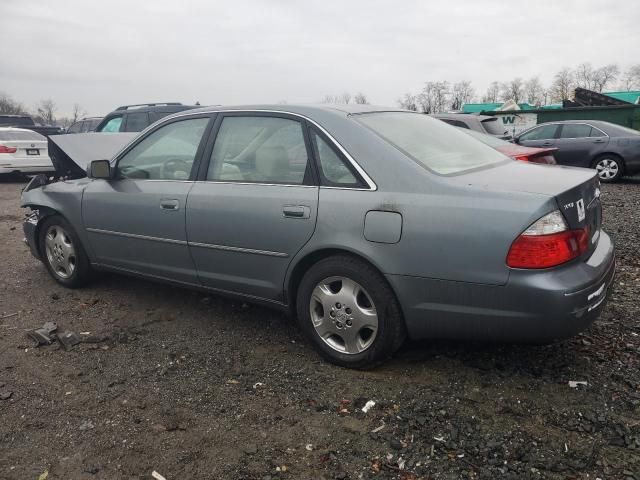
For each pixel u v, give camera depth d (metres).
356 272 3.05
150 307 4.38
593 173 3.21
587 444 2.47
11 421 2.81
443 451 2.47
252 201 3.42
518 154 6.66
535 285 2.58
